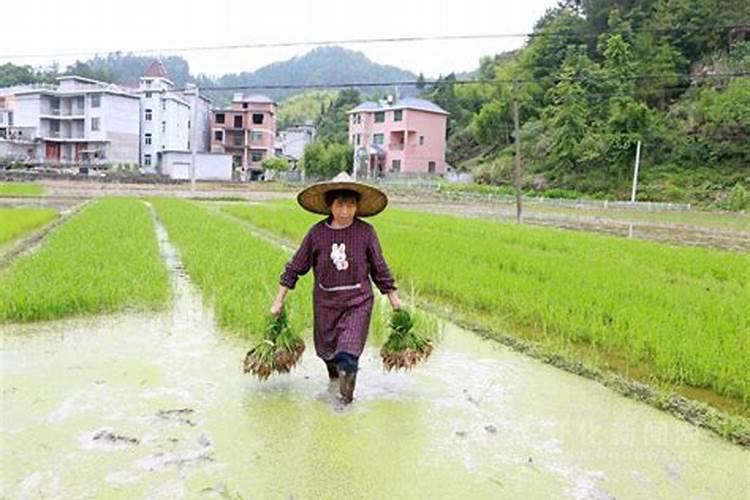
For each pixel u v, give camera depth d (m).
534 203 45.03
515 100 29.45
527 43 73.81
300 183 54.91
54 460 3.82
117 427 4.33
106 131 61.22
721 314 7.76
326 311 5.12
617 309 7.73
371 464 3.89
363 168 66.69
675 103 54.09
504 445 4.24
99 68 113.88
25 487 3.49
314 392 5.15
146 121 63.91
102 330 6.90
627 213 37.50
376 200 5.13
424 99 81.31
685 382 5.69
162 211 23.73
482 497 3.52
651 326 6.72
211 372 5.57
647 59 55.62
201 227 17.23
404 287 9.88
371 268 5.21
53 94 61.94
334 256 5.02
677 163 49.28
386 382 5.48
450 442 4.26
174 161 60.12
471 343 6.92
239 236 14.99
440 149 69.81
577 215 34.75
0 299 7.27
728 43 54.53
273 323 5.27
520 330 7.47
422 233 17.56
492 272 10.42
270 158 70.25
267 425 4.45
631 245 16.88
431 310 8.44
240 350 6.26
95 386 5.14
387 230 18.28
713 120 48.75
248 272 9.42
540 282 9.81
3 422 4.37
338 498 3.47
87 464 3.78
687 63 55.69
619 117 50.34
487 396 5.21
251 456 3.96
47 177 48.16
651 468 3.96
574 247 15.85
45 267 9.25
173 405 4.77
